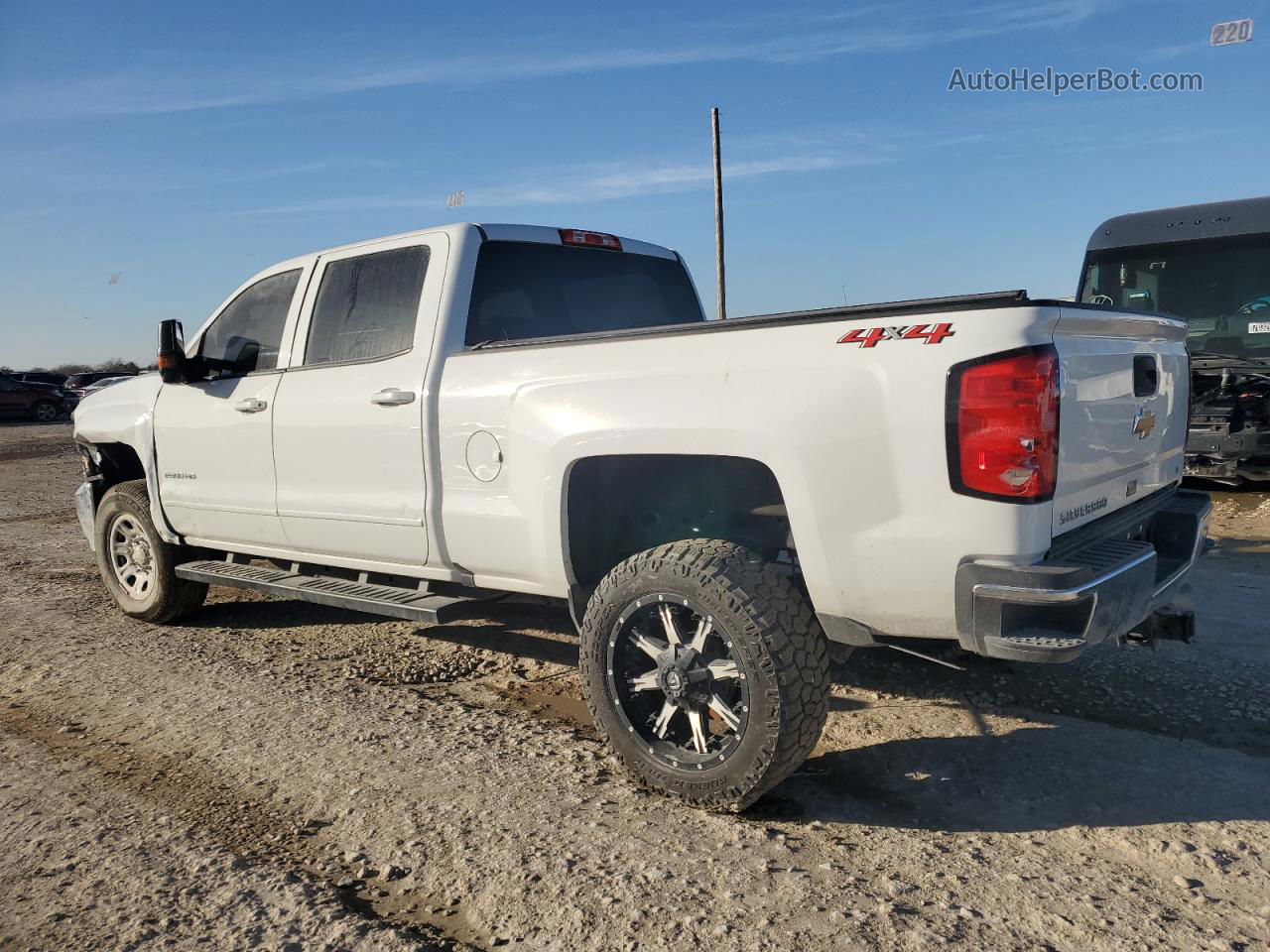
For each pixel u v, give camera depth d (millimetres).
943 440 2910
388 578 4812
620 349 3643
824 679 3225
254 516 5188
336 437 4648
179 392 5605
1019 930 2641
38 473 16531
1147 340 3732
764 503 3746
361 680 4891
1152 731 4012
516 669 5066
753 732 3189
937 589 2980
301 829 3328
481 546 4113
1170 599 3588
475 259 4504
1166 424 3920
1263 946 2553
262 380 5105
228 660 5242
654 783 3453
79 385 36469
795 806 3416
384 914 2818
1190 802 3361
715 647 3410
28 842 3270
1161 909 2734
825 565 3148
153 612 5984
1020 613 2857
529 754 3879
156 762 3926
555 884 2914
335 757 3895
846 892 2838
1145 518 3680
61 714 4508
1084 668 4688
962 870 2963
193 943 2678
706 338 3422
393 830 3277
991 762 3729
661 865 3000
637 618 3457
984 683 4547
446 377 4211
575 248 5070
